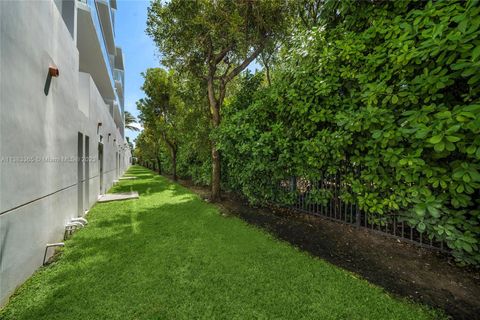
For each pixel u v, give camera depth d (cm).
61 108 388
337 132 358
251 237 401
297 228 431
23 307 215
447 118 212
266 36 671
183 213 587
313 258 312
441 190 258
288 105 469
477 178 209
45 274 275
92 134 672
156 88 1455
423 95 259
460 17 203
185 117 1009
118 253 335
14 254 239
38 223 294
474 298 214
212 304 214
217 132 692
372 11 340
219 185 753
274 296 226
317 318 193
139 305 215
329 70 381
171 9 611
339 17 414
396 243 327
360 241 347
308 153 420
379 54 301
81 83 608
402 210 320
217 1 588
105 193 929
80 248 355
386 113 288
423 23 246
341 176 394
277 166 500
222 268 285
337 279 255
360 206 351
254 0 588
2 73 221
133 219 530
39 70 302
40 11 305
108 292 237
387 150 285
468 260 249
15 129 243
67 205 424
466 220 241
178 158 1571
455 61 228
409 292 227
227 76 766
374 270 272
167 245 365
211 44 681
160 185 1236
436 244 304
